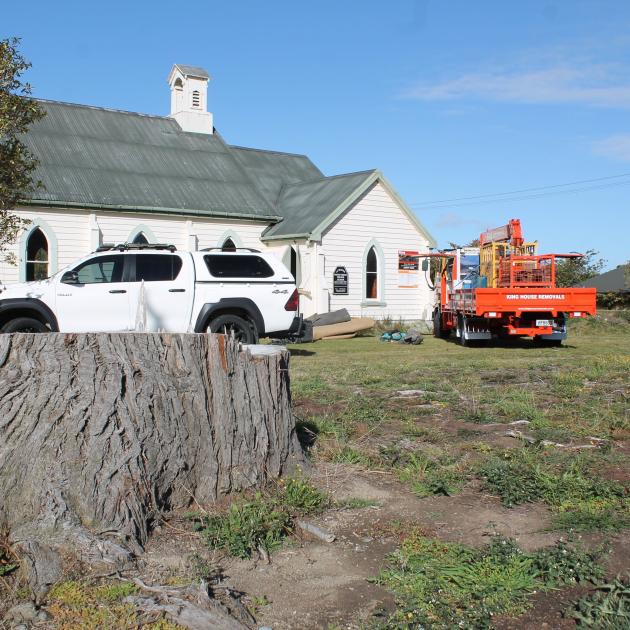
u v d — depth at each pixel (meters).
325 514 5.30
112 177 22.75
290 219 24.75
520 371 13.05
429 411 8.96
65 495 4.41
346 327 22.41
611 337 23.89
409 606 3.86
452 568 4.34
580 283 52.09
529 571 4.31
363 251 24.62
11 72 13.93
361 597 4.07
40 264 20.72
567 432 7.81
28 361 4.79
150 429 4.93
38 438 4.55
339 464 6.46
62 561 4.10
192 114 27.84
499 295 18.28
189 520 4.90
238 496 5.29
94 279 13.33
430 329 25.05
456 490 5.91
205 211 23.31
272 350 6.02
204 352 5.38
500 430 8.06
